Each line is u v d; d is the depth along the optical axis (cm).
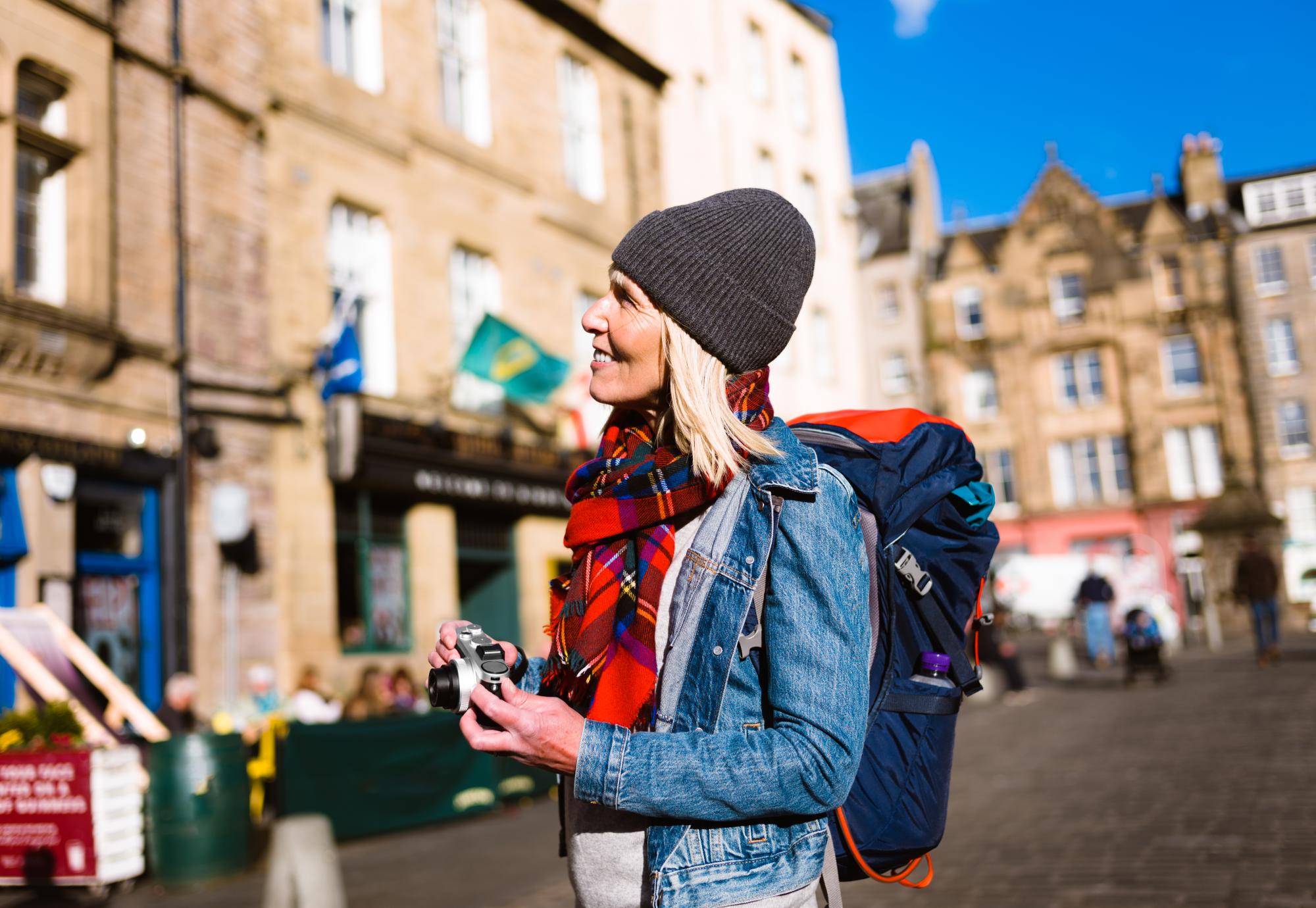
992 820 748
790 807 136
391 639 1402
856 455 169
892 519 163
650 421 159
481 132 1675
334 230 1403
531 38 1780
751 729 142
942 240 4806
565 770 135
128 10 1137
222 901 700
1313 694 1354
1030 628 3800
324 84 1384
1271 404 4147
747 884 140
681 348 148
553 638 160
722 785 133
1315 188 4238
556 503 1675
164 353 1134
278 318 1286
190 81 1201
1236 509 3569
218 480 1184
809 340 2797
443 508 1487
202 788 762
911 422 179
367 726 934
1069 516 4294
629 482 150
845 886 605
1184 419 4228
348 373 1295
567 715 136
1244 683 1603
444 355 1522
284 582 1244
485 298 1638
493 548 1612
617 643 148
